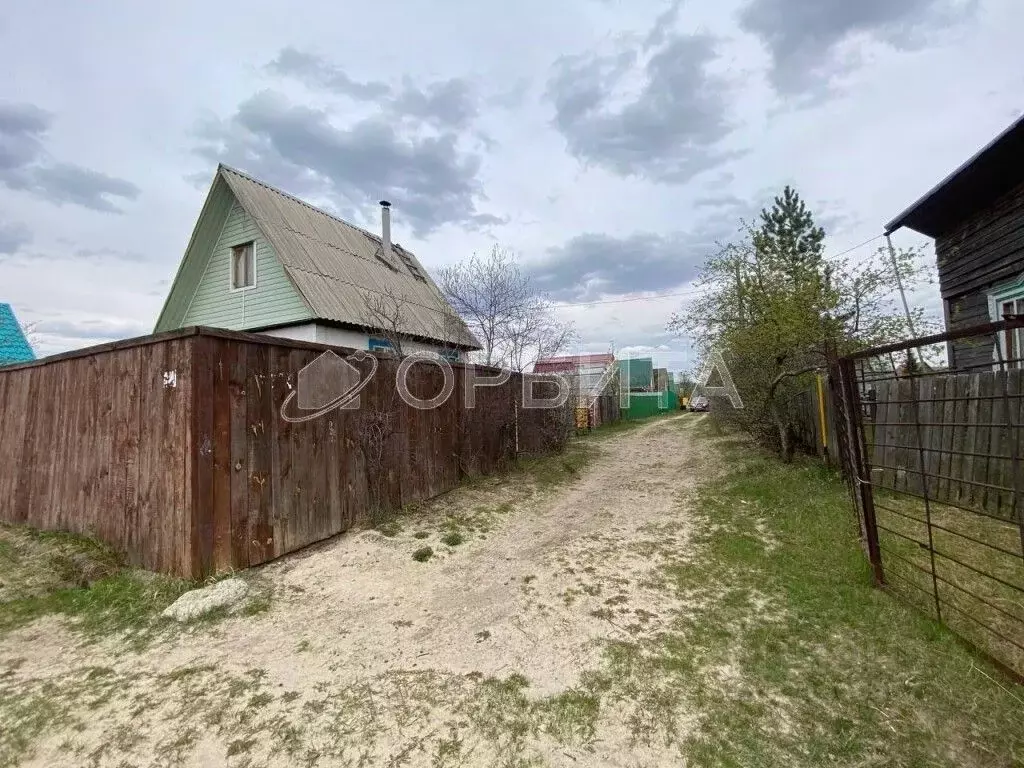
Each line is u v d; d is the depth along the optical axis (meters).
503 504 6.16
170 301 12.23
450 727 2.13
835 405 6.09
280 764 1.92
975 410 4.82
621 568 3.99
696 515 5.41
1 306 12.13
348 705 2.29
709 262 9.98
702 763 1.89
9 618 3.10
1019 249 6.36
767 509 5.29
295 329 10.58
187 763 1.93
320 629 3.04
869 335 7.96
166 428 3.64
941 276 8.20
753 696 2.27
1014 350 6.45
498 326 12.01
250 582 3.62
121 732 2.10
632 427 18.19
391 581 3.78
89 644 2.82
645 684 2.41
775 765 1.87
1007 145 5.61
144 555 3.75
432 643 2.88
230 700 2.32
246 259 11.47
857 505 3.71
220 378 3.66
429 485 6.18
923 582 3.26
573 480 7.84
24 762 1.93
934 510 4.84
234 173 11.50
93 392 4.25
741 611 3.10
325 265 11.52
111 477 4.04
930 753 1.88
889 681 2.30
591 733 2.08
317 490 4.51
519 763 1.92
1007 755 1.85
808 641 2.69
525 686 2.43
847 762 1.86
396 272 14.48
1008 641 2.33
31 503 4.75
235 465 3.77
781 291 7.82
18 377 5.05
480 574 3.96
